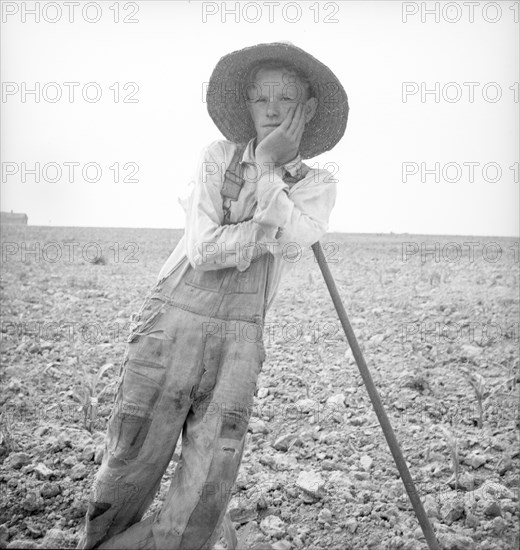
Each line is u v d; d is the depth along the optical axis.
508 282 9.41
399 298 8.54
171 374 2.99
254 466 4.50
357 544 3.70
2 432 4.71
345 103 3.24
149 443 3.00
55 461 4.42
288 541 3.70
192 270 3.05
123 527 3.10
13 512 3.90
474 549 3.64
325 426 5.08
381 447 4.82
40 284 9.34
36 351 6.43
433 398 5.58
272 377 5.94
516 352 6.49
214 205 3.04
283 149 3.04
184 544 2.92
